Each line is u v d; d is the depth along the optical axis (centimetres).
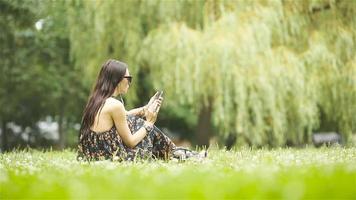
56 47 2959
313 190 306
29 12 2488
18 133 3378
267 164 648
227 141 2884
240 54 1850
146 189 345
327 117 2217
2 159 866
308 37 2095
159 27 2066
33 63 2877
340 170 431
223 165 683
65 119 3297
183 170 532
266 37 1872
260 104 1881
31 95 2984
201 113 2603
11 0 2422
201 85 1892
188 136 3862
